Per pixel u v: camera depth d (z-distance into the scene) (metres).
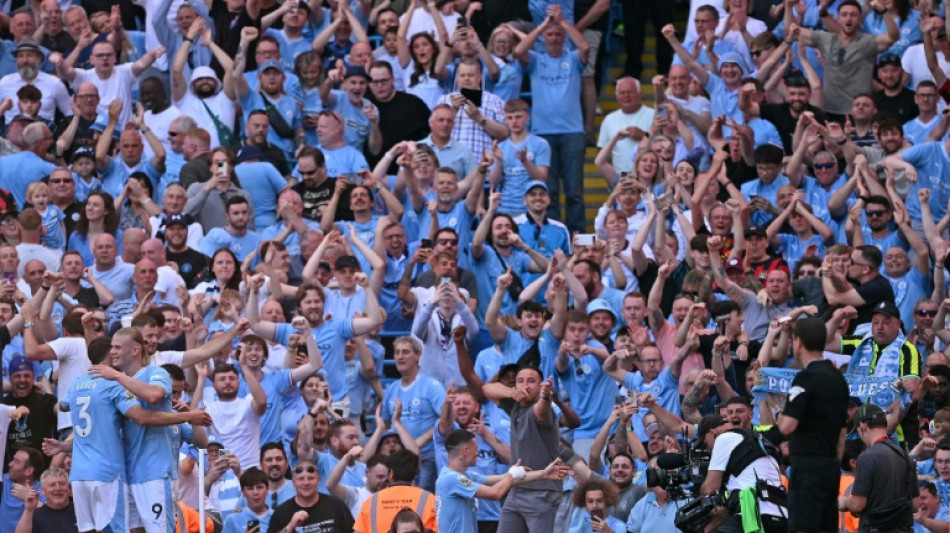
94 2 80.25
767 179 68.50
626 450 53.41
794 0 76.31
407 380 59.03
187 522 52.56
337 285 63.44
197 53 76.56
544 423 50.69
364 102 72.75
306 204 68.06
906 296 64.19
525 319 60.41
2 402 54.69
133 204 67.19
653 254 66.12
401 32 76.69
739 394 57.62
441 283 61.06
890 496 44.44
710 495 43.34
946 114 69.25
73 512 51.44
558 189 74.75
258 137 70.44
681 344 58.16
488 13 79.31
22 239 65.06
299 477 52.03
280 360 59.47
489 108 73.00
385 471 53.59
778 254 65.75
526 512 50.88
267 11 78.44
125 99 74.69
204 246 65.69
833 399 41.28
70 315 57.03
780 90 74.25
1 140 70.31
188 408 49.09
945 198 68.19
